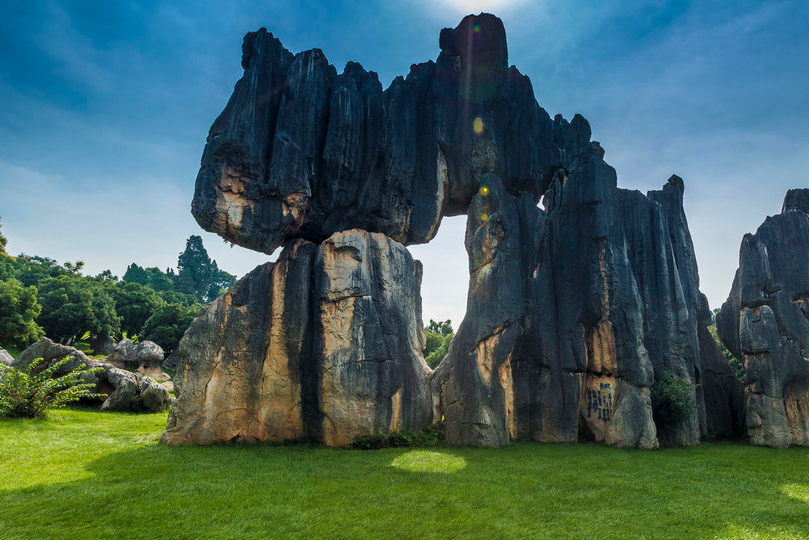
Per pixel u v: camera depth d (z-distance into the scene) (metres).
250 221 19.20
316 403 18.94
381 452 17.33
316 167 21.08
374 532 8.91
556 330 22.39
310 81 21.47
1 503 9.68
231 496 10.84
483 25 24.05
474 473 14.05
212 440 17.92
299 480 12.60
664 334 22.56
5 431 16.81
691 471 15.12
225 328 19.08
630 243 23.91
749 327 22.67
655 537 9.03
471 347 20.06
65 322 67.31
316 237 22.31
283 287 20.11
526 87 25.27
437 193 23.11
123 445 16.47
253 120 19.59
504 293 20.72
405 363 20.28
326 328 19.34
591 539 8.85
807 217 24.00
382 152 21.64
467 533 9.01
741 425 24.44
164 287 130.75
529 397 21.73
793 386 22.23
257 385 18.95
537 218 22.92
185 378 18.30
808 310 22.94
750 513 10.60
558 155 25.14
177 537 8.36
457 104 23.98
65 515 9.16
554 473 14.34
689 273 25.45
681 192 27.22
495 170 23.89
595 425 21.42
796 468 16.03
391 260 21.22
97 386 27.20
